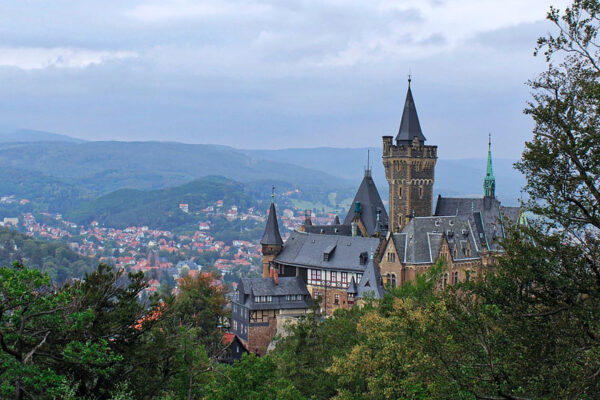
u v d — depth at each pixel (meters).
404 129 172.38
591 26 38.38
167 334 58.12
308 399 66.62
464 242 144.12
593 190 37.62
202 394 61.38
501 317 38.22
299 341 75.19
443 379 37.81
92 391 51.38
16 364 40.28
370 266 138.00
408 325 54.41
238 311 145.38
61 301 44.56
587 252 38.28
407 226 140.75
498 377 36.25
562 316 37.22
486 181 157.25
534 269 37.94
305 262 151.00
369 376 61.81
